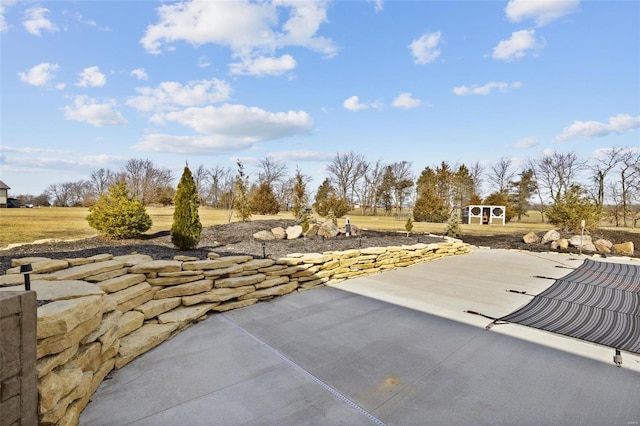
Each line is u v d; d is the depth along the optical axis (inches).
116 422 85.5
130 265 158.7
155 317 148.0
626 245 428.8
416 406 94.7
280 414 90.5
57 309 82.6
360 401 97.1
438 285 248.7
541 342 142.8
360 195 1881.2
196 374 112.0
